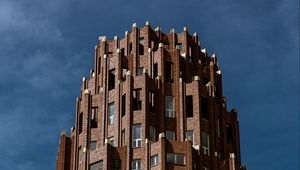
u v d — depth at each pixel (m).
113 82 107.31
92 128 103.56
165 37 113.19
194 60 112.12
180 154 96.38
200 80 107.56
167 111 103.31
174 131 102.12
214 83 110.69
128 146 98.56
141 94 102.06
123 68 107.88
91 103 105.56
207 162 99.75
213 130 103.44
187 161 95.94
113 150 98.12
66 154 104.69
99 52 113.50
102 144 101.62
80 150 103.19
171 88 104.94
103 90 105.94
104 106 104.25
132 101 101.69
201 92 104.69
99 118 104.19
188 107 104.44
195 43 113.94
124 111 102.31
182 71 108.38
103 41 113.25
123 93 103.31
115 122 102.00
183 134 101.56
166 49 108.00
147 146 97.44
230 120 109.56
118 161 97.81
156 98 103.31
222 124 107.56
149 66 107.25
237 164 102.31
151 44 111.12
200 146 99.94
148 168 96.19
